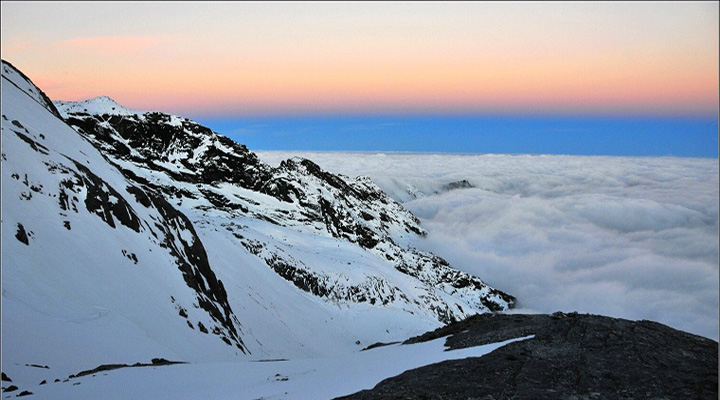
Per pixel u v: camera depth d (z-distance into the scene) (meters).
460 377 16.11
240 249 109.06
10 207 33.66
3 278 28.66
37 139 43.59
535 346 18.47
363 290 137.12
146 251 47.78
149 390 20.17
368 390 15.98
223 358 44.62
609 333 18.92
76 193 42.16
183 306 46.78
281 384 19.42
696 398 13.95
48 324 28.06
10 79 59.09
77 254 36.81
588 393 14.55
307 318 97.69
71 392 19.92
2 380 21.56
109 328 31.98
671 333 19.05
